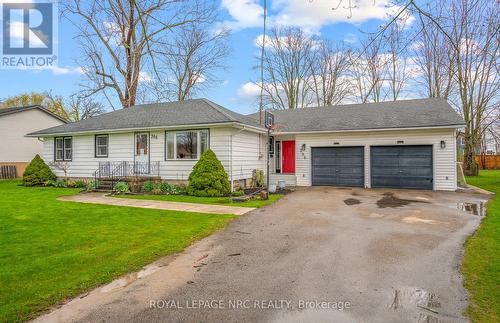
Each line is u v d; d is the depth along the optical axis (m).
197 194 12.00
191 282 3.98
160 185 13.21
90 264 4.58
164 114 15.38
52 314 3.15
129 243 5.64
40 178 16.53
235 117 13.84
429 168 13.77
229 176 12.95
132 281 4.01
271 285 3.88
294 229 6.72
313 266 4.52
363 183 15.05
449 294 3.61
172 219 7.72
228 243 5.71
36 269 4.36
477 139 21.56
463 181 14.97
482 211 8.62
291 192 13.28
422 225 7.01
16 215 8.26
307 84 27.58
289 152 17.58
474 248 5.29
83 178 16.17
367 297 3.54
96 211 8.85
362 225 7.05
